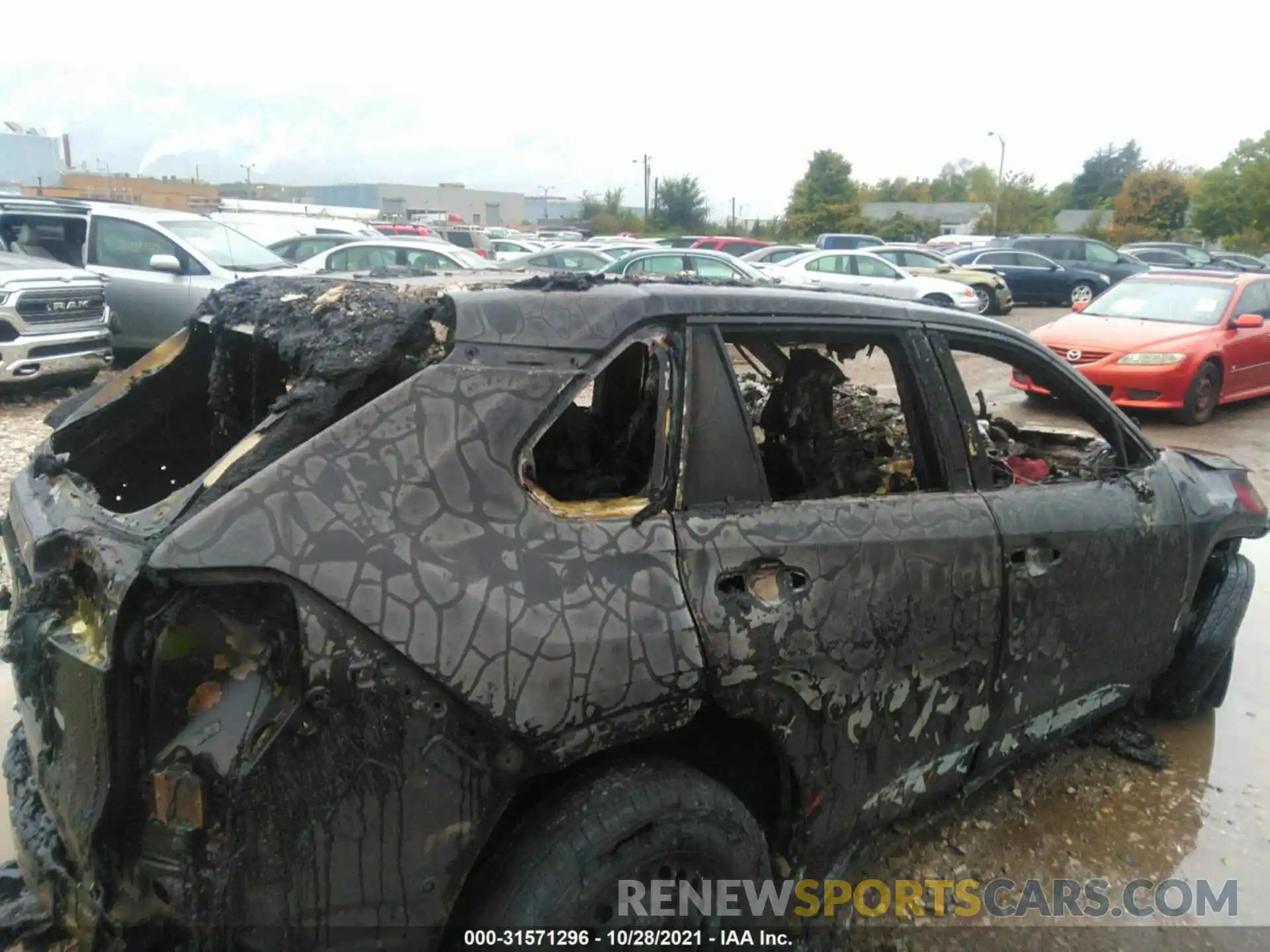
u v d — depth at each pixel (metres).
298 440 1.87
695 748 2.35
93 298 9.47
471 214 83.31
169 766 1.67
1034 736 3.09
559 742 1.91
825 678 2.32
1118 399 10.27
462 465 1.92
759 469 2.35
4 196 11.38
